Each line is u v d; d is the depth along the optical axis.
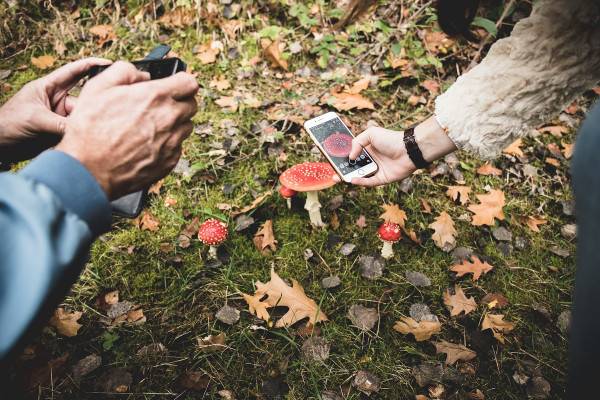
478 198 2.81
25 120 1.06
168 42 3.92
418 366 2.06
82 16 4.13
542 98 1.45
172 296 2.28
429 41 3.86
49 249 0.54
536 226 2.71
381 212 2.71
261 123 3.26
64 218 0.61
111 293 2.29
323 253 2.49
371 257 2.48
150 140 0.87
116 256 2.44
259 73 3.70
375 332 2.17
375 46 3.84
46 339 2.07
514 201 2.87
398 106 3.48
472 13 1.42
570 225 2.76
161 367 2.02
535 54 1.38
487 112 1.52
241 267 2.42
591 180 0.57
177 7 4.00
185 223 2.62
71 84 1.20
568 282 2.44
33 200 0.57
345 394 1.96
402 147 1.88
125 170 0.85
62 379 1.95
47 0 4.05
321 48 3.71
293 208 2.71
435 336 2.17
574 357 0.62
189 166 2.92
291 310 2.20
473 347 2.15
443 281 2.41
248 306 2.25
